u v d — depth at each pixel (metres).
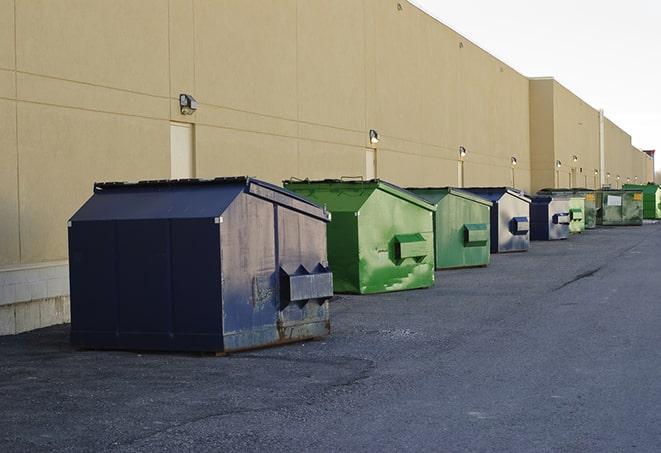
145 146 15.84
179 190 11.17
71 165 14.03
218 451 6.46
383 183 17.05
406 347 10.95
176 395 8.34
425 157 33.66
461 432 6.86
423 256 17.64
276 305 11.11
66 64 13.96
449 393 8.25
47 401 8.14
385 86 29.00
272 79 20.77
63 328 13.22
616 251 27.59
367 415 7.45
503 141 48.53
